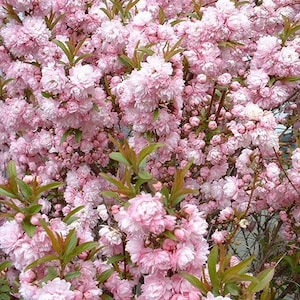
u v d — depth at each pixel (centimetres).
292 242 36
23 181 23
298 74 34
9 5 36
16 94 41
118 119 37
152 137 32
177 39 33
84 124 33
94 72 32
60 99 31
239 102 34
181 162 36
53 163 40
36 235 22
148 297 21
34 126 39
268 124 30
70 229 23
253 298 21
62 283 20
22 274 22
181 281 21
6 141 46
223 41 34
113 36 36
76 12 40
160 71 28
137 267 25
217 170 36
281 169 33
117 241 24
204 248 21
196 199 37
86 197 37
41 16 37
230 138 33
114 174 40
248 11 41
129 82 29
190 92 34
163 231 20
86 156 37
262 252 40
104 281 24
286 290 40
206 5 43
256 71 34
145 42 33
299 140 33
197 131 35
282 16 38
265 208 36
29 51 36
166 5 42
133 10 40
